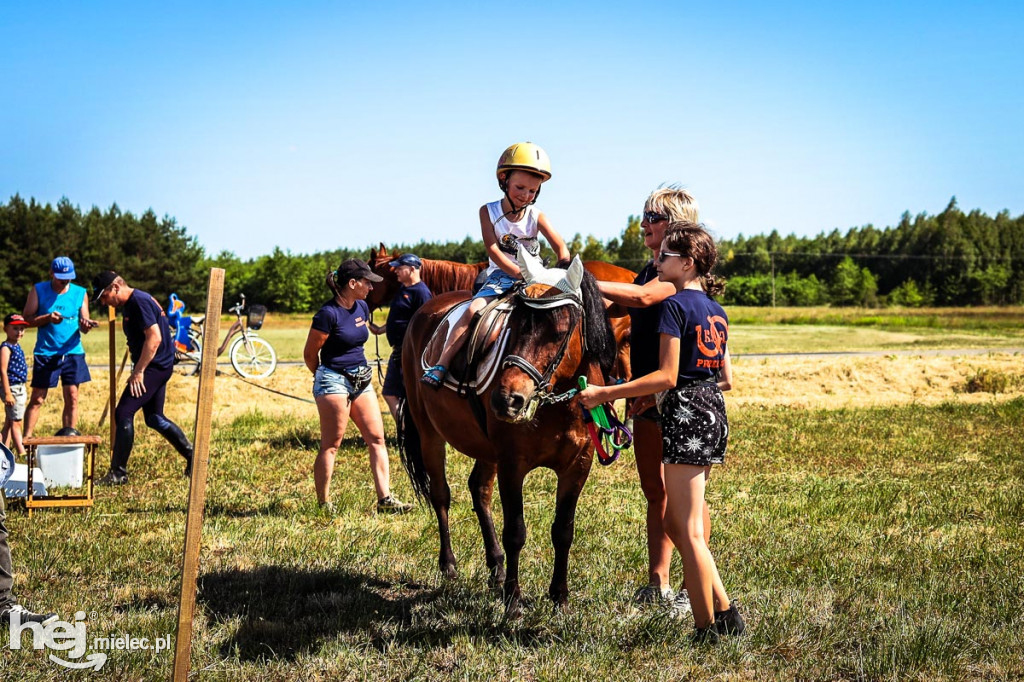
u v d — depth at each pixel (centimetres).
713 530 594
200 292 6906
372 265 1243
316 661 377
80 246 6275
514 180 465
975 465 833
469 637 403
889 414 1197
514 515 423
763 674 364
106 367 1875
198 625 416
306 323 4809
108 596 457
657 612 414
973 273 9481
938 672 360
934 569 503
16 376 824
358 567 515
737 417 1175
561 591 439
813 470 817
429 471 531
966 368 1703
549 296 396
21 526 603
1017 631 400
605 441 420
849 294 9125
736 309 6881
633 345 412
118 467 747
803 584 478
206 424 314
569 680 356
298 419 1185
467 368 441
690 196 436
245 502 688
